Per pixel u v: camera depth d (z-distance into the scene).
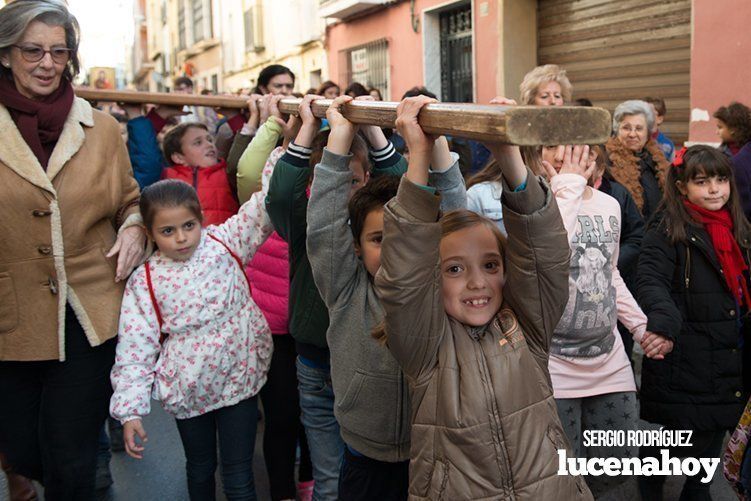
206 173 4.05
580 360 2.73
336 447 2.81
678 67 7.39
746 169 4.80
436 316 1.77
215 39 22.86
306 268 2.63
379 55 12.45
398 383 2.18
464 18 10.54
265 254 3.15
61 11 2.50
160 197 2.66
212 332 2.75
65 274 2.61
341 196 2.18
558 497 1.74
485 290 1.89
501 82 9.42
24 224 2.55
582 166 2.74
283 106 2.86
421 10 11.09
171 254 2.71
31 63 2.46
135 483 3.69
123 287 2.79
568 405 2.74
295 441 3.19
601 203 2.84
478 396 1.76
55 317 2.60
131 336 2.69
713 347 2.96
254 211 2.86
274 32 17.41
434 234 1.70
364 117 1.98
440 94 11.21
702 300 2.95
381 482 2.31
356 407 2.25
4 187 2.52
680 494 3.30
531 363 1.83
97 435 2.79
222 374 2.77
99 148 2.71
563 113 1.29
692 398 2.98
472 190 2.87
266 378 2.94
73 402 2.70
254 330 2.87
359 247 2.22
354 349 2.23
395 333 1.78
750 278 2.99
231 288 2.81
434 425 1.79
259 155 3.12
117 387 2.66
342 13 12.73
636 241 3.75
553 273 1.79
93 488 2.81
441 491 1.76
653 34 7.66
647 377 3.07
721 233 2.94
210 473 2.90
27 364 2.72
